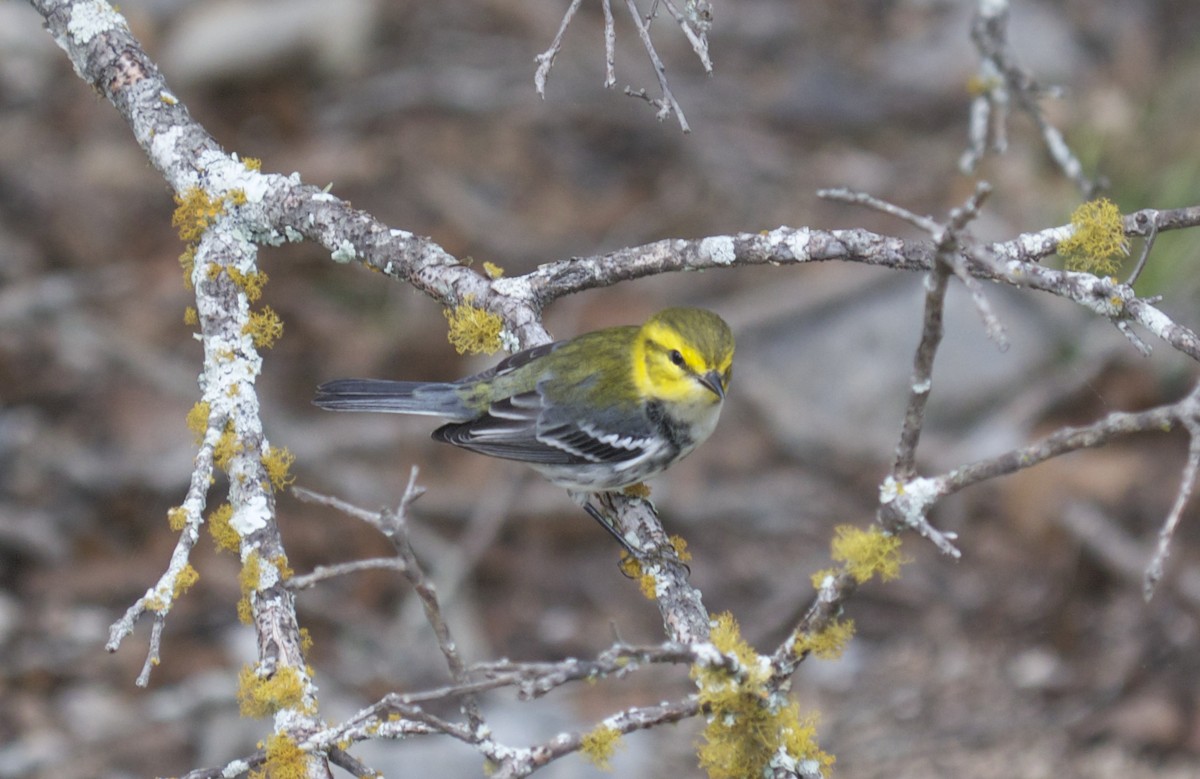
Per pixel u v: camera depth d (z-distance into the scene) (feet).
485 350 25.12
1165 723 38.96
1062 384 50.11
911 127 62.80
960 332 51.19
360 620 43.04
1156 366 49.34
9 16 59.93
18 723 38.32
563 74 62.85
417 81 61.26
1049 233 23.06
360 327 52.03
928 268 23.15
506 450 28.48
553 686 16.35
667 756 39.04
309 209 25.21
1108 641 42.34
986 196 14.74
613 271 25.13
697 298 54.54
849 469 50.01
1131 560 44.29
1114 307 21.06
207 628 42.14
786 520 48.19
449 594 43.45
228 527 20.77
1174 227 22.77
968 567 46.21
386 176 57.21
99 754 37.91
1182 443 48.49
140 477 45.03
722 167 59.88
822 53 66.74
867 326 52.26
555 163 59.36
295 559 43.93
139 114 26.21
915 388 16.21
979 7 21.35
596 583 45.93
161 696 39.81
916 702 40.88
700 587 45.60
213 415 21.89
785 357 52.19
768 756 18.28
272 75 59.93
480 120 60.64
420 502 46.03
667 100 20.52
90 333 48.52
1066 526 45.96
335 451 47.44
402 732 18.21
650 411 28.53
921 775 38.04
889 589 45.55
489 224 56.03
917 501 16.65
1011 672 41.86
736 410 51.90
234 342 23.30
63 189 53.72
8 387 47.09
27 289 49.19
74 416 46.83
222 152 25.80
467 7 65.51
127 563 43.21
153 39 59.26
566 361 29.09
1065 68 63.10
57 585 42.45
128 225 53.21
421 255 25.59
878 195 58.39
